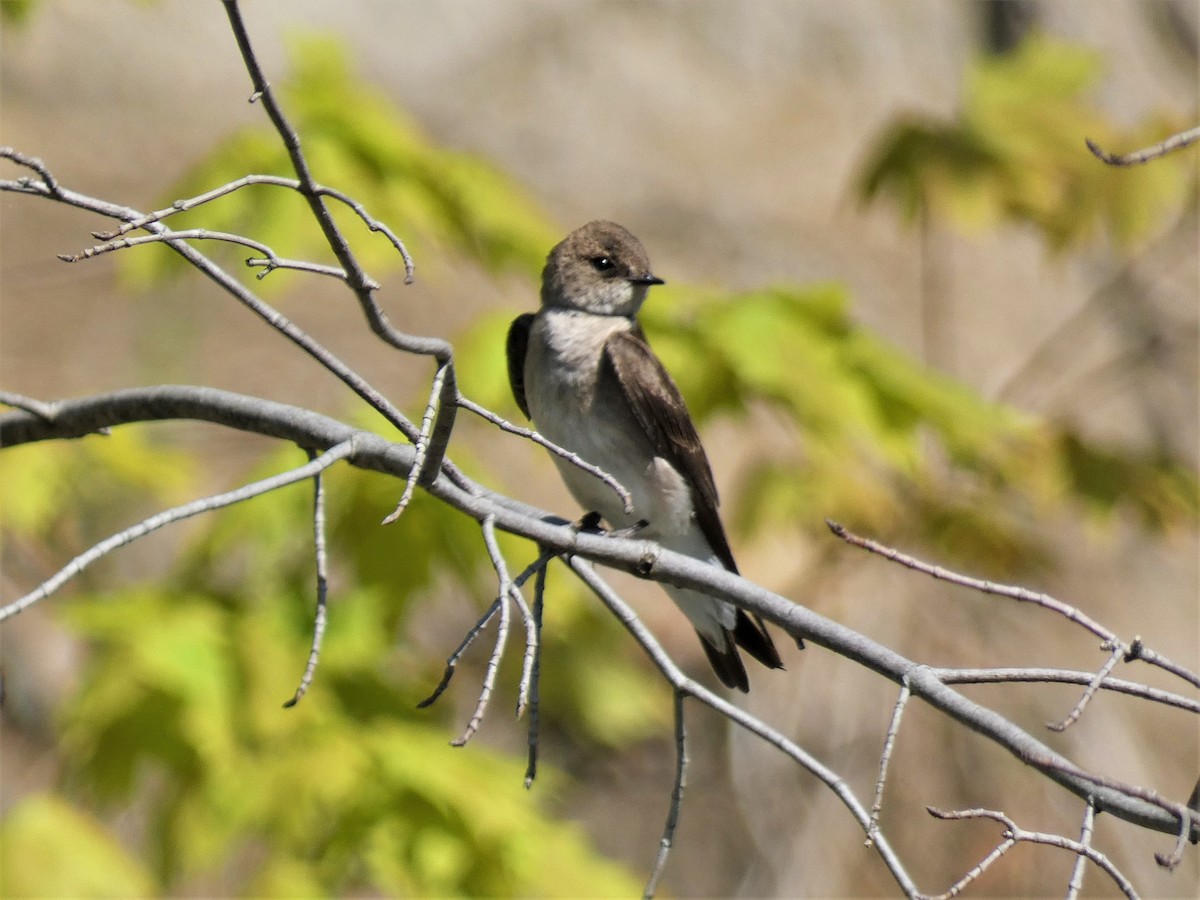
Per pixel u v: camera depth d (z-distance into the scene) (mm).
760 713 14492
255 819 8055
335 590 10367
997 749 14438
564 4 26906
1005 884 13844
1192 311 18500
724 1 27547
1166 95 19688
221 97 24062
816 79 26969
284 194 8727
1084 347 19969
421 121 24312
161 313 18969
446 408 5398
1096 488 11266
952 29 28219
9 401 6316
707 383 9398
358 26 25484
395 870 7984
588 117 25172
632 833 15336
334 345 19344
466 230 9312
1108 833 14484
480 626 5285
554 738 15945
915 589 14352
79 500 10516
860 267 23078
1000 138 11242
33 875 7738
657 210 23484
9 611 4359
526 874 8172
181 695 8297
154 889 7973
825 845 13938
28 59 23141
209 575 9367
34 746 13461
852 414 9172
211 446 14523
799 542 14961
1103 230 14031
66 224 20188
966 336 21812
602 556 6184
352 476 9125
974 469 11094
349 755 8141
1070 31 16594
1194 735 15930
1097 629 5125
